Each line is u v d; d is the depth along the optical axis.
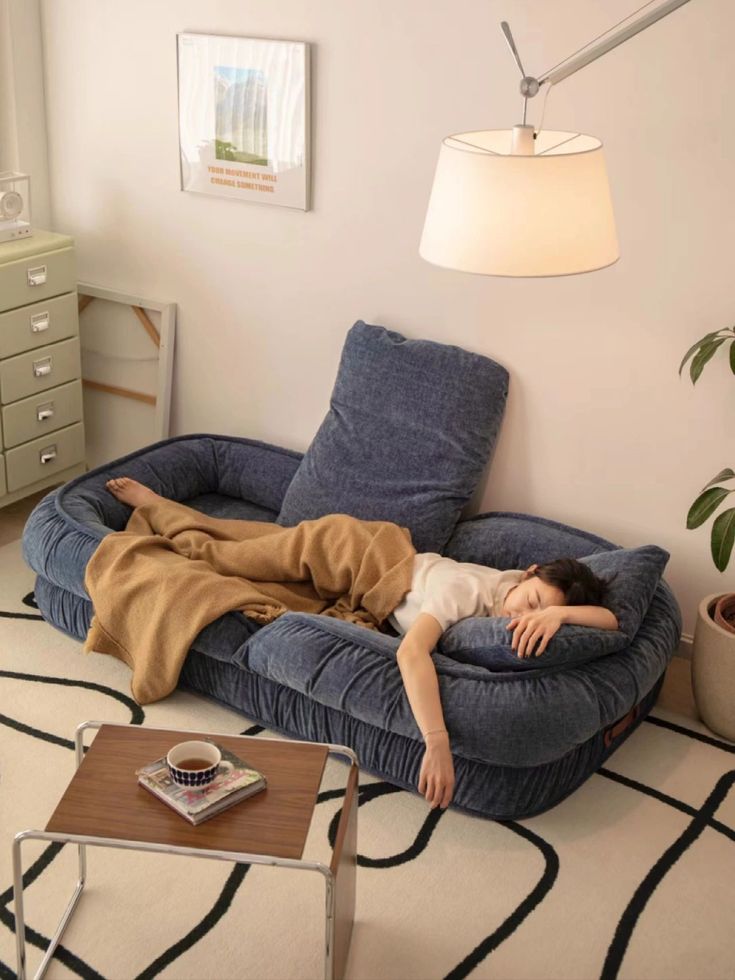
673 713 2.89
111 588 2.83
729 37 2.58
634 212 2.82
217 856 1.79
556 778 2.46
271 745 2.05
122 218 3.70
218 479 3.58
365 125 3.12
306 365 3.50
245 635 2.72
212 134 3.37
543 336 3.05
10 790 2.47
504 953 2.13
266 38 3.19
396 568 2.83
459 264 2.05
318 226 3.31
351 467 3.22
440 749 2.32
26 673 2.89
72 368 3.71
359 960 2.09
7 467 3.57
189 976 2.04
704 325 2.82
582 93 2.79
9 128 3.67
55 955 2.07
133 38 3.44
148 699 2.77
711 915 2.24
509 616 2.56
